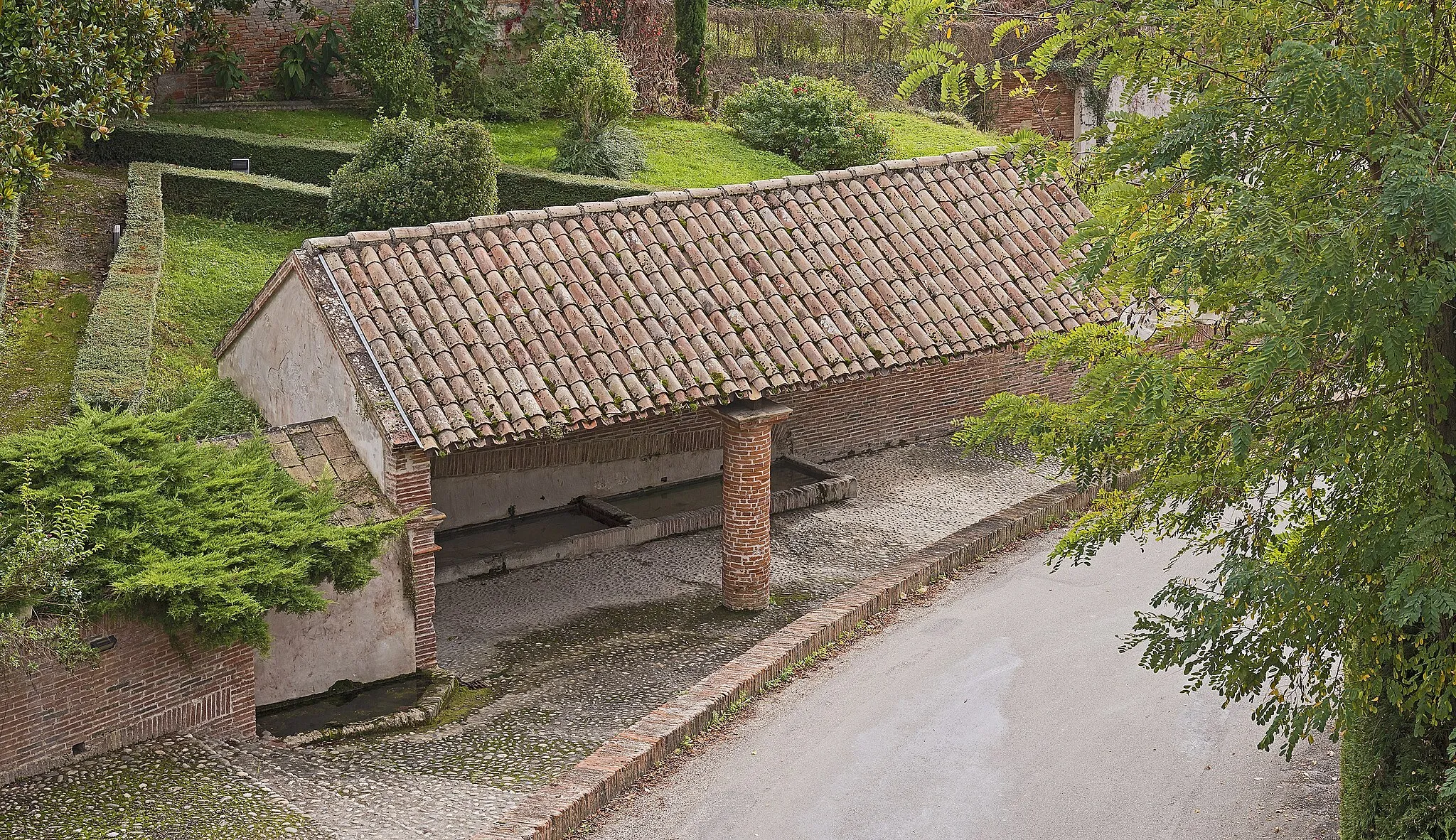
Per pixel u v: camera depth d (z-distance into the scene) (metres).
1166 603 17.28
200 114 30.94
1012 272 20.55
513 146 32.53
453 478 20.39
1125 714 14.63
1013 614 17.20
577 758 14.12
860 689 15.17
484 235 18.23
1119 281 11.31
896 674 15.55
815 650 16.09
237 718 14.14
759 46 39.47
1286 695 15.12
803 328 18.48
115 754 13.05
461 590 18.95
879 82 39.97
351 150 28.92
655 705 15.66
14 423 19.03
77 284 23.19
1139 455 11.41
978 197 21.62
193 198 26.62
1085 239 11.12
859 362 18.36
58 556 12.26
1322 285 8.67
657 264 18.66
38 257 23.86
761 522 18.09
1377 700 10.85
